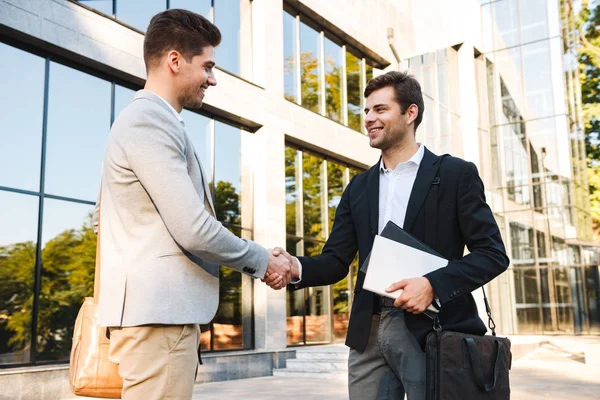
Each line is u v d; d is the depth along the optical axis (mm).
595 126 27609
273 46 14266
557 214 21812
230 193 13086
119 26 10477
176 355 2021
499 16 23359
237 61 13688
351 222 3004
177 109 2262
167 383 1996
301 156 15414
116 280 2041
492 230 2551
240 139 13602
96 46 10047
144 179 1991
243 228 13328
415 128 2881
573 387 9266
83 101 10141
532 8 22828
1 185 8844
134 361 2000
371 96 2857
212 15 13055
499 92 23062
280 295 13422
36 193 9273
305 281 2828
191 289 2070
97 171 10281
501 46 23219
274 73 14188
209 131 12766
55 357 9258
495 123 23031
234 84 12969
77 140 10000
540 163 22234
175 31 2201
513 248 22422
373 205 2824
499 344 2477
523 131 22562
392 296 2424
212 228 2018
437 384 2311
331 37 17359
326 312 15531
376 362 2703
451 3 22594
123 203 2072
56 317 9352
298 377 12195
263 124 13641
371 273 2486
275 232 13594
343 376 11875
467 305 2582
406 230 2650
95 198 10195
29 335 8930
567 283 21578
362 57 18844
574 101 23641
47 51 9586
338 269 2936
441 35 21953
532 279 22047
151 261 2025
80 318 2299
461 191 2613
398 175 2820
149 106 2088
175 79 2221
